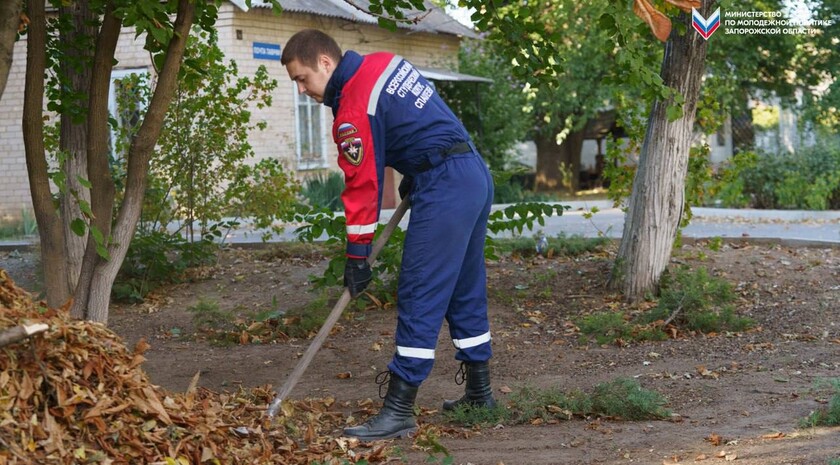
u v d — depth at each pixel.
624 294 8.62
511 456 4.28
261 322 7.82
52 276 5.19
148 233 9.94
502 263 10.11
